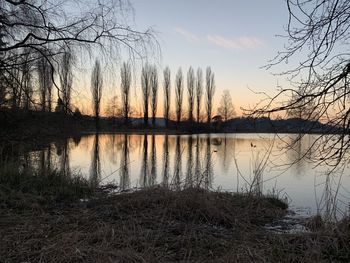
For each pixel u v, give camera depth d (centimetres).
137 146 3244
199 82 6756
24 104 1518
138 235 591
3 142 1496
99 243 555
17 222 656
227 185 1268
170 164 1892
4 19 1158
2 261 495
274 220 784
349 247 560
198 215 708
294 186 1249
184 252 549
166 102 6669
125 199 800
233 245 572
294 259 524
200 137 5228
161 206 735
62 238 562
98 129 5903
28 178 963
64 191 913
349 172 1420
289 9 430
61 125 1753
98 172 1574
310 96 441
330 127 444
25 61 1244
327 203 725
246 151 2716
